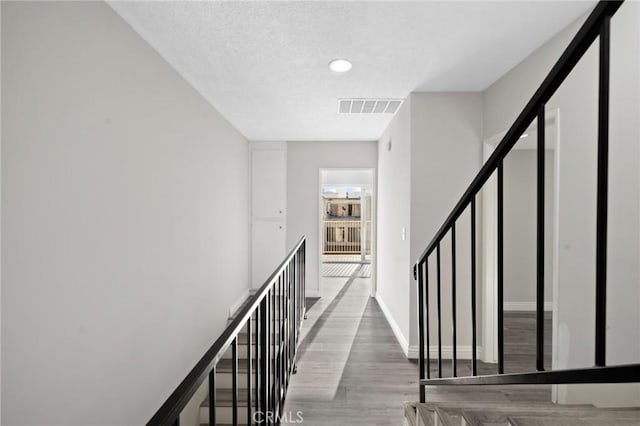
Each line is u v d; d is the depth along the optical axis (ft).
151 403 8.11
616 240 5.95
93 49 6.06
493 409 5.66
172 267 9.32
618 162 5.95
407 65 9.45
